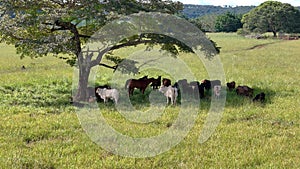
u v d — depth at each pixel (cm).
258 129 1020
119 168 756
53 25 1377
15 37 1347
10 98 1333
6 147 845
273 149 865
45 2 1373
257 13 7956
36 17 1291
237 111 1211
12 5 1316
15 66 2536
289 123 1092
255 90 1582
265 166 771
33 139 918
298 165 777
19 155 794
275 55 3438
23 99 1326
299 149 878
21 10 1348
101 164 765
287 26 7662
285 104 1325
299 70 2344
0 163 745
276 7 7781
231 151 852
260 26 7844
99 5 1302
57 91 1495
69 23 1370
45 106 1252
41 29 1339
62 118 1095
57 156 801
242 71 2267
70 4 1365
